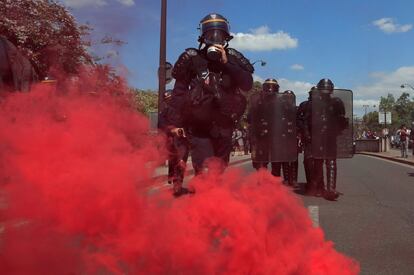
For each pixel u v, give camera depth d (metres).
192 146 3.80
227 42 3.96
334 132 8.45
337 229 6.10
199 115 3.81
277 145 7.09
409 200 8.62
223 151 3.92
